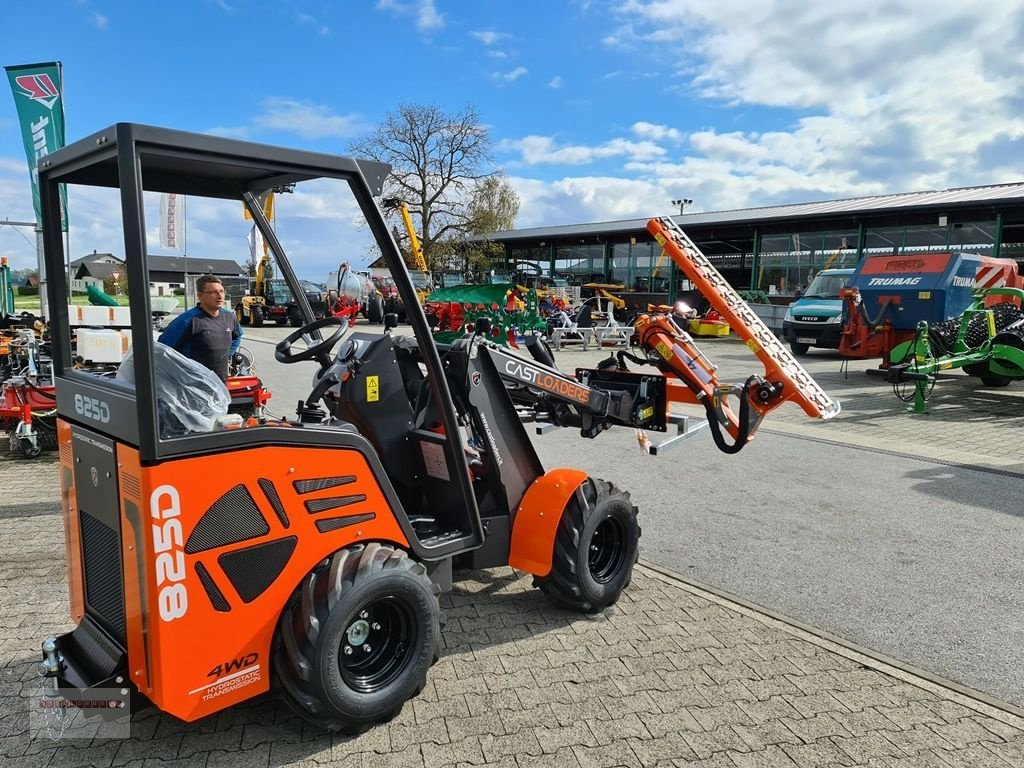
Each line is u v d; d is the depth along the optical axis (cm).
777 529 516
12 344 916
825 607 395
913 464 696
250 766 259
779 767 263
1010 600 404
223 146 237
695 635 362
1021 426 880
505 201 4372
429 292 1975
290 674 258
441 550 315
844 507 565
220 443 238
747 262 3195
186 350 521
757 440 805
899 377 972
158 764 260
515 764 262
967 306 1235
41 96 914
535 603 396
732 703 303
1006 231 2184
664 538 498
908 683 321
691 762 264
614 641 354
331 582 260
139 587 235
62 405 289
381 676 282
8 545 471
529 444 372
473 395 347
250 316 2827
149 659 235
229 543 243
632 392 443
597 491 375
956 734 285
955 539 495
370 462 283
